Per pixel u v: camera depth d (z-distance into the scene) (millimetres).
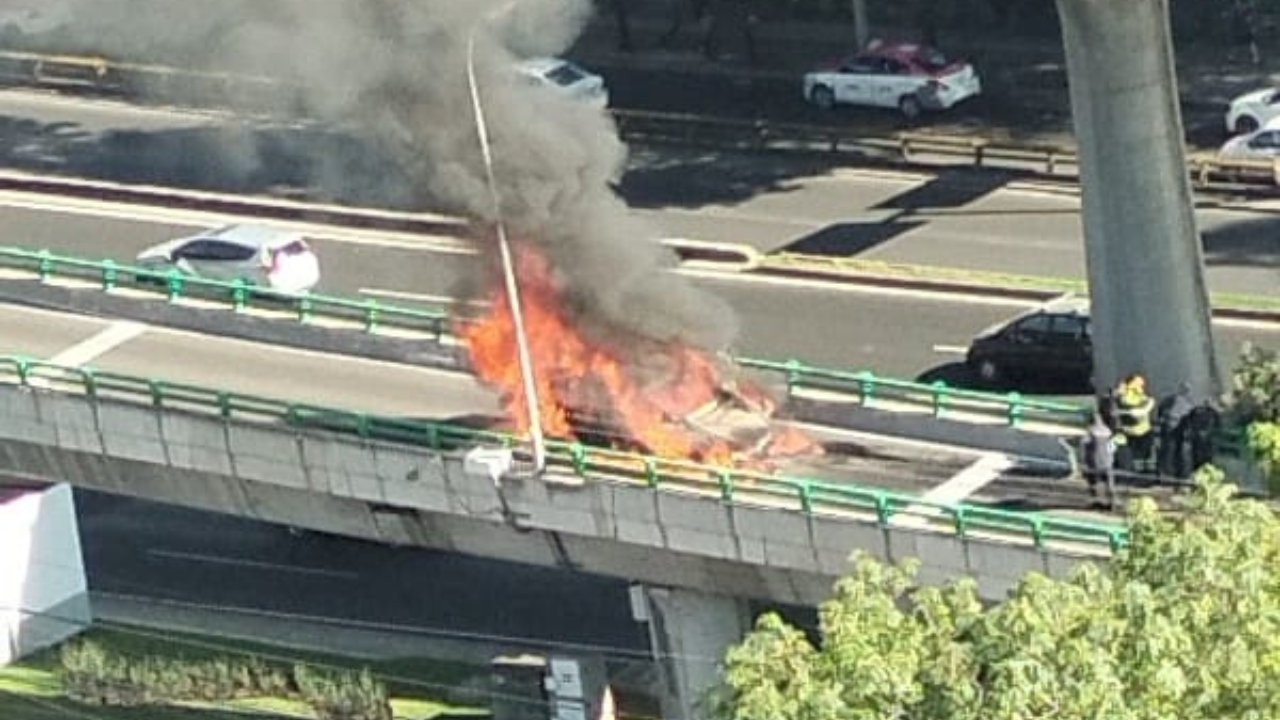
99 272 68312
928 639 38031
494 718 62312
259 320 65938
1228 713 36844
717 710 39188
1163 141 60156
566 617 66000
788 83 88312
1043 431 57969
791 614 59188
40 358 65188
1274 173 76750
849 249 76812
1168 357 60812
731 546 56594
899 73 84688
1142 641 36531
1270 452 46531
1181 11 88188
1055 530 53250
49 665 66188
